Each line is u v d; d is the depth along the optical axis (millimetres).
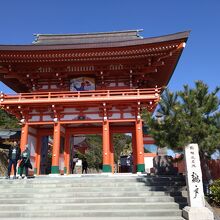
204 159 14531
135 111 24156
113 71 25797
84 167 31688
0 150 34406
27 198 14039
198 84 14023
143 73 25641
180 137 12273
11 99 24375
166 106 13672
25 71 26125
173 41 22391
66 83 26719
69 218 11688
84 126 26938
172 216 11852
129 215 11961
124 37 32812
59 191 14867
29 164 19422
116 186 15367
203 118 13375
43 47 23516
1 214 12383
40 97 25625
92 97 23641
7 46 23359
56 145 23672
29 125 25141
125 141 63281
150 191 14359
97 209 12656
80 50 23547
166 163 18312
